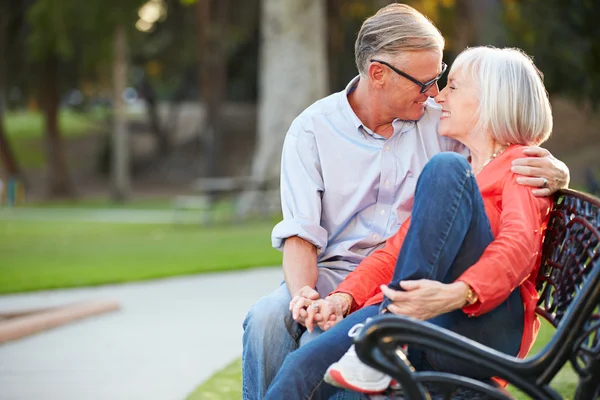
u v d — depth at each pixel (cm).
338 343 291
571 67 2195
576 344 244
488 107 318
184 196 3847
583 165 3083
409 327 243
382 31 338
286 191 354
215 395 485
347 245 354
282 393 287
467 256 282
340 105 358
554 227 306
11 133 5575
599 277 243
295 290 330
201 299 844
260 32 4012
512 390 470
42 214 2827
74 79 3794
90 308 765
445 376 247
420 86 338
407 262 273
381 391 272
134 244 1477
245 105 4994
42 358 604
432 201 272
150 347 630
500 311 289
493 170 313
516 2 2272
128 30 3089
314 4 1889
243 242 1395
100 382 528
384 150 353
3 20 3469
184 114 5375
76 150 5059
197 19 3297
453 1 2522
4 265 1196
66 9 2747
